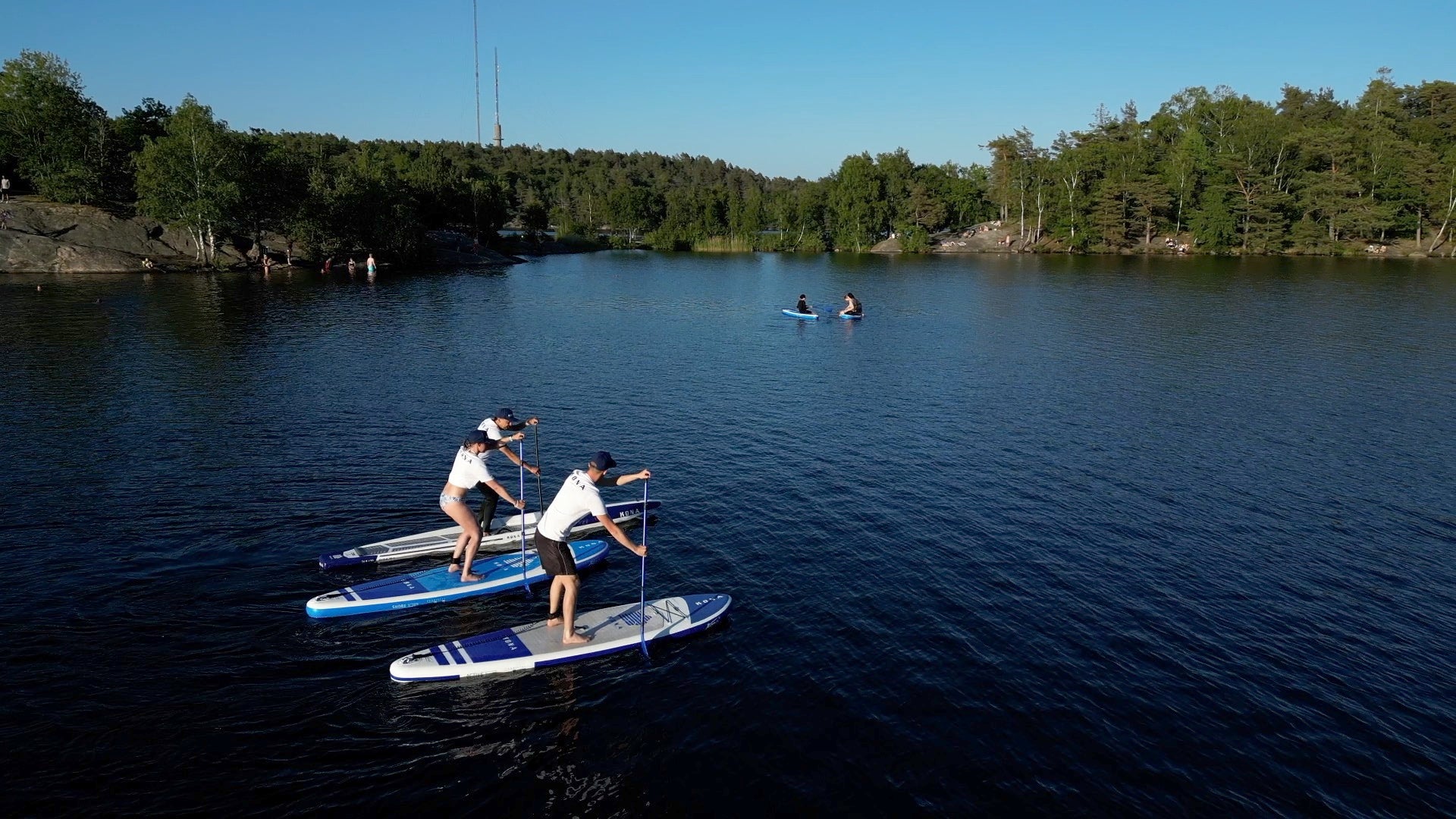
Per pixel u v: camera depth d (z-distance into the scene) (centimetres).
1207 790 1012
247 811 927
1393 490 2077
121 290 5772
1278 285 7312
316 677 1191
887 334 4628
